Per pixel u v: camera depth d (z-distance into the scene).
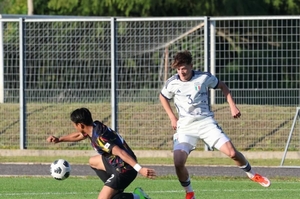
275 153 61.41
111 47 63.81
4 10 113.44
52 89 68.12
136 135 65.38
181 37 65.12
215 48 65.12
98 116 67.12
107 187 31.55
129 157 30.42
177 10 97.62
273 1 99.12
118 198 31.91
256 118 64.38
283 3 100.06
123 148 31.19
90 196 40.47
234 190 43.19
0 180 48.00
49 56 67.94
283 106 64.12
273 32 63.22
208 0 96.69
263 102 64.50
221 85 36.44
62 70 67.94
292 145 62.88
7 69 69.94
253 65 64.25
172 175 50.50
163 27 65.38
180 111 36.28
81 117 31.06
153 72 65.75
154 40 65.56
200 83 35.94
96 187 44.41
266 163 58.09
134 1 94.88
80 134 32.88
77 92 67.94
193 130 36.03
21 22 65.50
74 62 67.88
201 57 65.06
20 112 65.69
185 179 36.16
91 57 67.38
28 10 97.69
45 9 103.94
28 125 67.38
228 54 66.00
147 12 97.25
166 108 36.72
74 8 99.44
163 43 65.50
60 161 33.84
